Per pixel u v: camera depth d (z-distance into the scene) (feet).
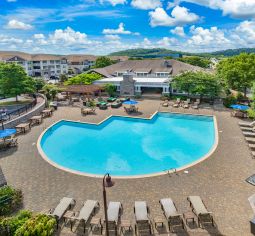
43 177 71.72
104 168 86.48
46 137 114.11
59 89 189.16
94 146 105.40
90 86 189.57
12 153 89.81
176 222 51.08
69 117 139.33
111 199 59.98
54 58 435.94
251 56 186.60
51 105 158.71
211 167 74.79
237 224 49.83
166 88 188.96
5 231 45.44
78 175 72.54
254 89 102.37
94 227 50.67
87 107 161.68
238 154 83.41
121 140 111.45
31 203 59.00
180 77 170.91
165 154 96.78
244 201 57.26
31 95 200.95
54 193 63.16
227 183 65.46
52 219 47.11
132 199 59.82
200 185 65.00
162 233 48.52
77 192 63.41
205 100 169.89
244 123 111.86
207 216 52.01
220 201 57.62
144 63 244.01
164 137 113.80
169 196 60.54
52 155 96.99
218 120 124.77
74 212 53.42
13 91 168.66
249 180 66.33
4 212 54.90
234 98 155.02
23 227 44.04
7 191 58.34
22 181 69.56
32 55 428.15
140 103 172.35
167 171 73.20
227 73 163.12
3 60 363.56
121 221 50.34
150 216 53.47
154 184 66.28
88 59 490.08
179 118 139.95
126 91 198.59
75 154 97.91
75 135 117.08
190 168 74.59
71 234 49.03
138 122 134.62
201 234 47.65
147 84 193.47
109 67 257.96
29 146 96.32
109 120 137.90
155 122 134.21
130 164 89.25
